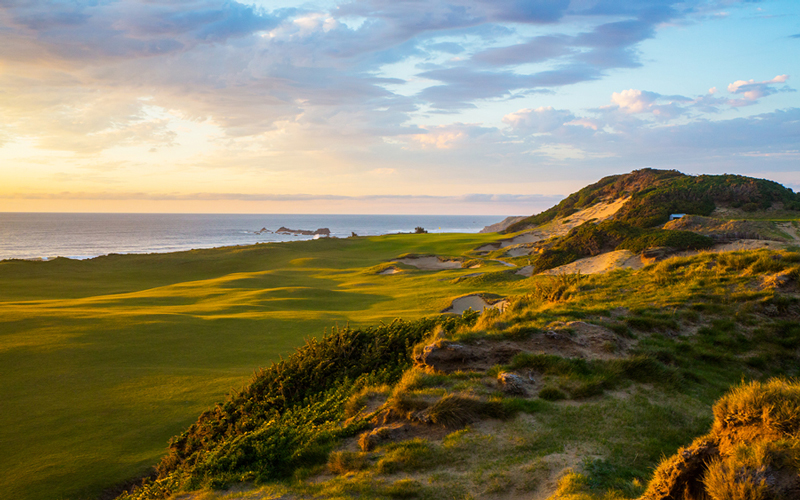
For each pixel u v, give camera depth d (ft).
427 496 21.25
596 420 26.89
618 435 25.29
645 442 24.52
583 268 163.63
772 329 40.09
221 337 92.22
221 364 76.23
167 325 98.89
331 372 44.11
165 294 164.76
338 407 34.94
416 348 40.27
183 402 59.62
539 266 186.09
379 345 46.19
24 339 85.71
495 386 31.30
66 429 52.11
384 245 359.66
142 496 34.04
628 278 61.67
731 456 15.87
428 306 127.95
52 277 223.10
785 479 14.17
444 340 37.37
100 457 46.19
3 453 46.96
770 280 48.14
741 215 267.80
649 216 272.92
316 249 345.10
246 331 97.04
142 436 50.67
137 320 102.78
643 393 30.76
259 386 45.21
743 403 17.88
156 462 45.27
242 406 42.16
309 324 103.30
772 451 14.94
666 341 39.40
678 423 26.84
